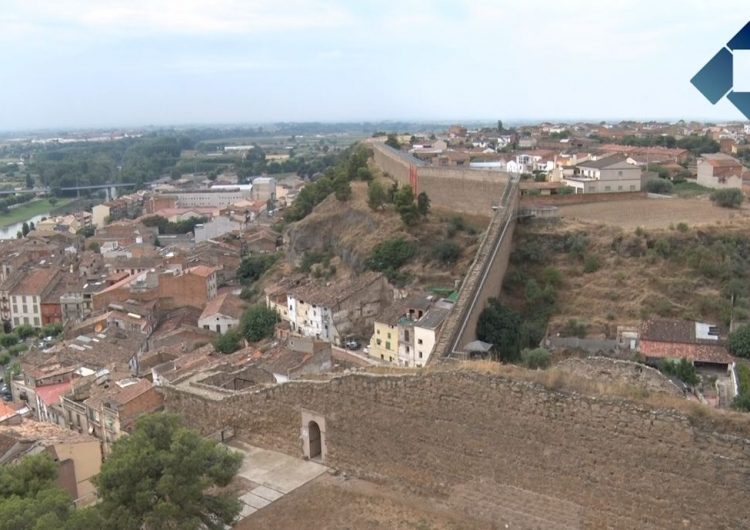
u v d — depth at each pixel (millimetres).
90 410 55438
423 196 92688
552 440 25703
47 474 27484
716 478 22500
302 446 33406
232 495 28281
